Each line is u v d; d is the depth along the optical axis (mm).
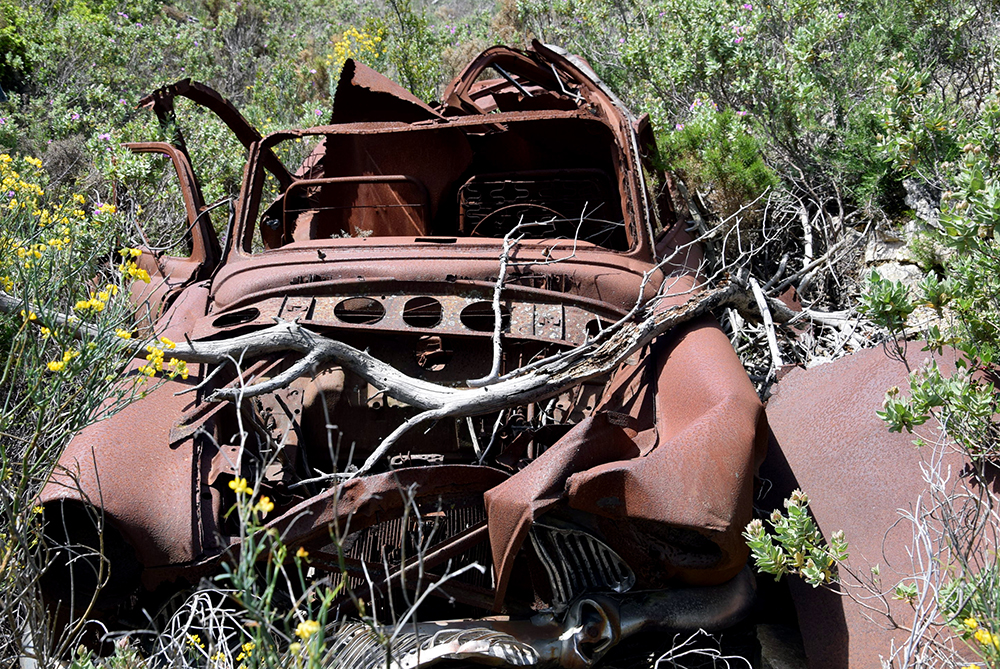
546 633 2678
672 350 3354
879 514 2910
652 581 2740
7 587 2492
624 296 3744
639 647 2883
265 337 3148
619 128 4637
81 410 2641
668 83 7684
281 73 10852
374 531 3016
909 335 4410
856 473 3076
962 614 2326
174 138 5016
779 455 3365
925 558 2693
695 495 2463
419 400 3047
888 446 3061
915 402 2793
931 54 6172
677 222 5082
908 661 2334
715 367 3006
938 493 2795
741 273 4008
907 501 2877
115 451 2680
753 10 7215
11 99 9023
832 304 5570
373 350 3572
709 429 2609
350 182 4734
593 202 5012
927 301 3096
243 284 3789
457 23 13078
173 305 3895
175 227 5871
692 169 5914
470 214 5125
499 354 3170
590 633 2617
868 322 4566
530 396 3084
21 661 2549
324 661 2479
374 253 3824
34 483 2768
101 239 4156
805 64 6215
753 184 5773
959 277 3004
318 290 3670
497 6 14016
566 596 2736
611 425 2670
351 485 2566
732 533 2461
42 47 10469
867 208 5730
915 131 4141
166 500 2625
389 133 4812
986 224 2840
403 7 9641
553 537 2734
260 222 5395
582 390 3482
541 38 10281
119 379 2904
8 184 3541
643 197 4266
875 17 6520
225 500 2756
